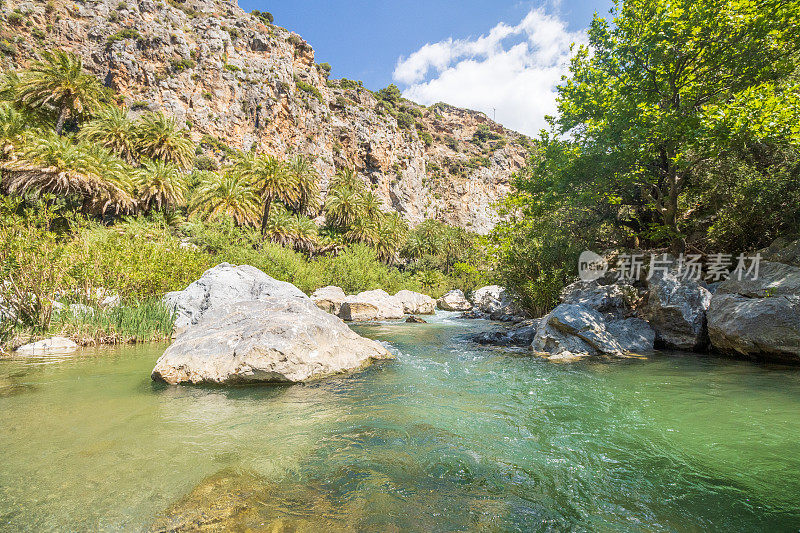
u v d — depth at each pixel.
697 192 13.52
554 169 14.42
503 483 3.24
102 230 15.56
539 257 15.35
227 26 80.69
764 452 3.82
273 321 7.20
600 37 13.88
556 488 3.16
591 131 13.53
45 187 27.20
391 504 2.89
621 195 14.66
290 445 3.97
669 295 10.65
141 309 11.30
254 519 2.66
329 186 63.44
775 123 9.35
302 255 31.67
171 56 68.19
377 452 3.83
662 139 11.27
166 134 40.56
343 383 6.58
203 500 2.89
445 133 146.38
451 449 3.92
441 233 70.25
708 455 3.76
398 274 40.16
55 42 62.62
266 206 41.28
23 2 62.47
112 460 3.52
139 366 7.55
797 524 2.64
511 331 12.91
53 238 9.96
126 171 33.78
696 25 10.98
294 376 6.55
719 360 8.63
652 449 3.92
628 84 12.84
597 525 2.65
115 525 2.56
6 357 8.30
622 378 7.01
